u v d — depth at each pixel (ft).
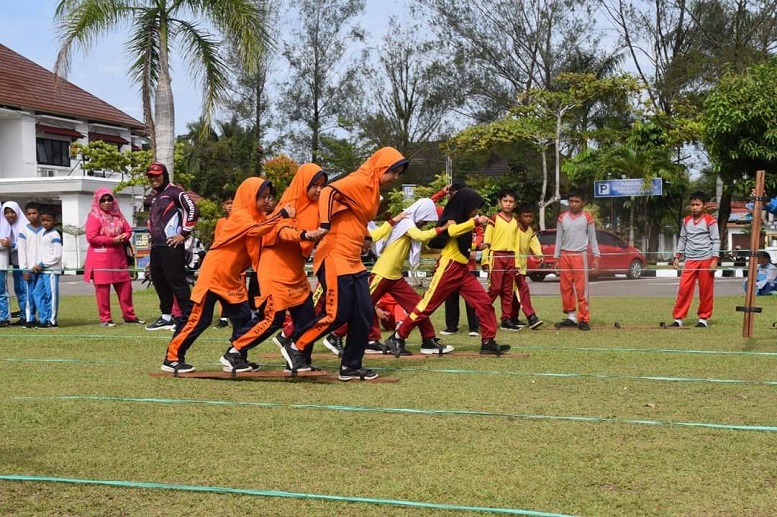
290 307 28.63
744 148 76.95
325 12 173.78
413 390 26.32
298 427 21.39
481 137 126.72
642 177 120.67
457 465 18.11
